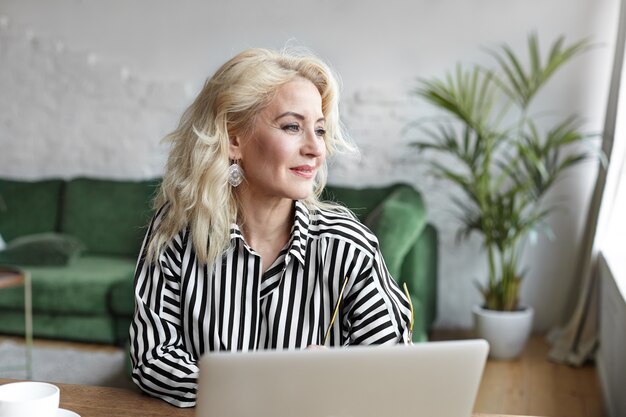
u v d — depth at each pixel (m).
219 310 1.63
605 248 4.16
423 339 3.70
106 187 5.12
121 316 4.45
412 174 4.88
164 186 1.70
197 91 5.19
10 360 4.16
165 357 1.56
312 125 1.59
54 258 4.60
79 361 4.16
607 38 4.50
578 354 4.23
